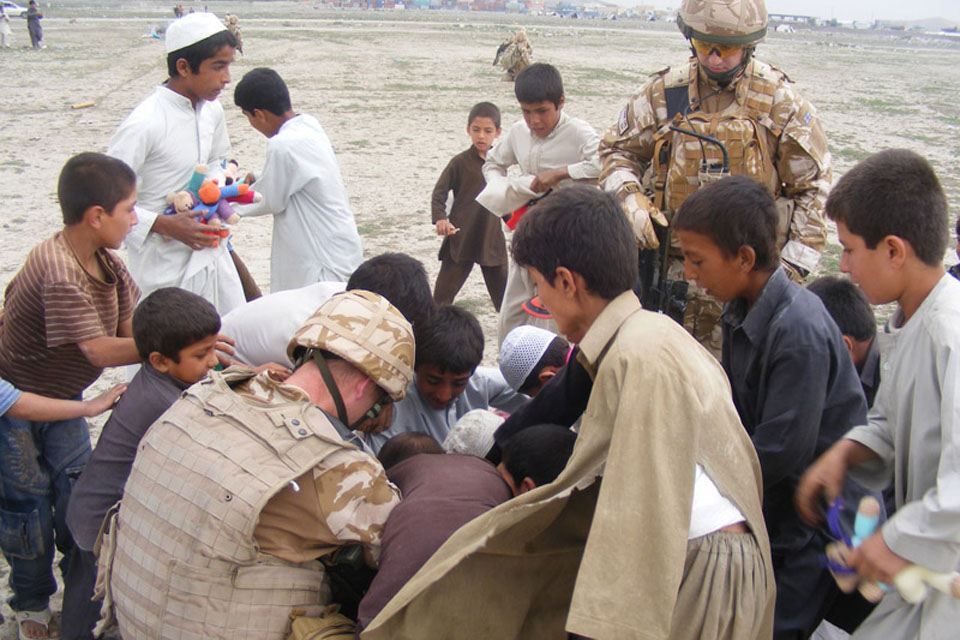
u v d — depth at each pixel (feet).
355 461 8.07
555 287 7.27
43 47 114.73
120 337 12.16
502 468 8.84
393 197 38.17
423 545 7.57
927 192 7.43
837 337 8.90
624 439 6.31
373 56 115.55
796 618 9.14
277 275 17.35
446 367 10.50
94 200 10.68
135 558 8.05
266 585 7.84
